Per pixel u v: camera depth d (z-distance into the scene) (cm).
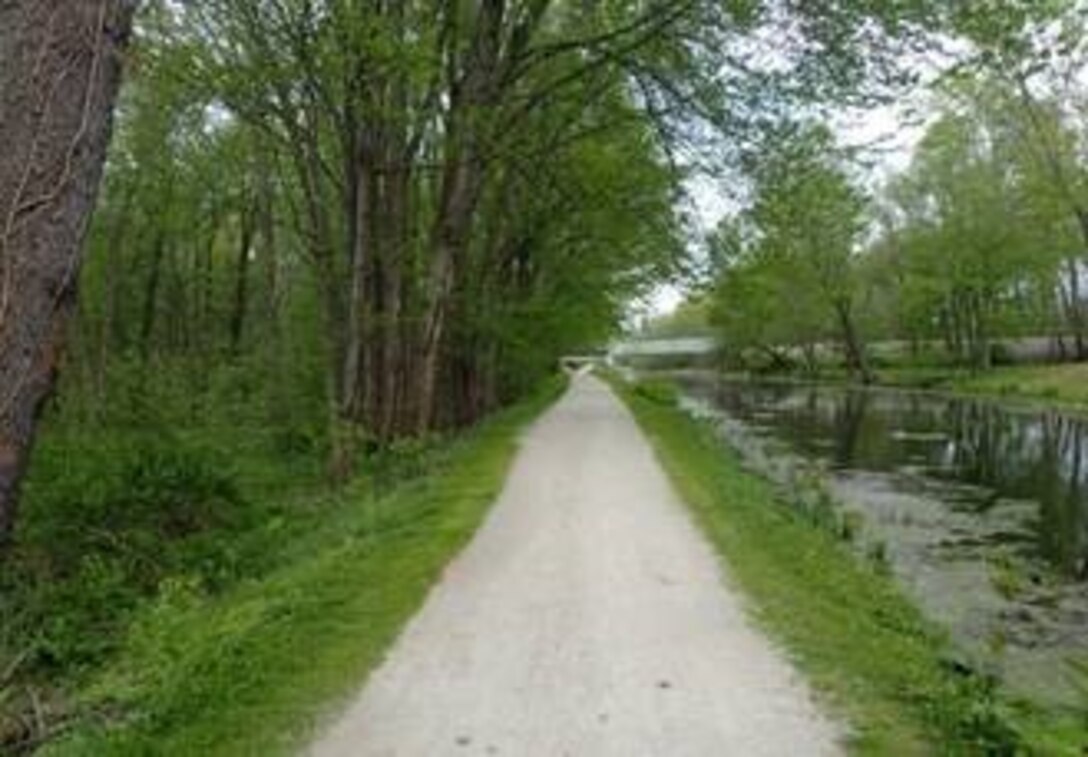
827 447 3105
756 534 1271
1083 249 5881
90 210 432
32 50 414
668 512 1444
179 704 629
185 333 4228
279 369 2517
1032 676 961
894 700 685
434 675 720
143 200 3322
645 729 627
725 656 774
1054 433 3562
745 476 1988
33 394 421
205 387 2478
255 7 1512
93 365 2427
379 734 612
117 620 1012
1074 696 872
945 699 673
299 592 919
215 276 4247
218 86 1583
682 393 6281
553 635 825
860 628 879
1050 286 6781
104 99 430
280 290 2880
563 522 1356
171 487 1494
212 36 1572
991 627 1160
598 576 1040
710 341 10312
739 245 2619
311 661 738
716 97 1919
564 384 6588
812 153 1994
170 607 842
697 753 592
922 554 1561
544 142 2352
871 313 7556
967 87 2898
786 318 7312
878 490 2247
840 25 1722
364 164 1900
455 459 2059
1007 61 1766
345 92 1689
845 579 1091
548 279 3706
